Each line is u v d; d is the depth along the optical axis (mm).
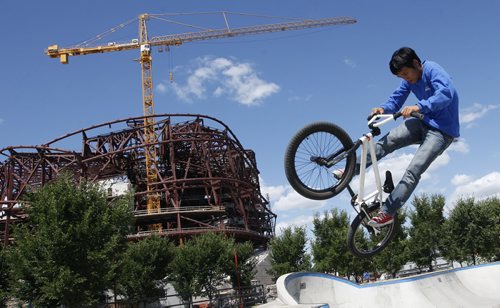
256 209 99750
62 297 24422
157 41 126312
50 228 25234
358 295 28094
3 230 85875
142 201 94000
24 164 84062
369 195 5980
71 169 82625
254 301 41875
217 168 94500
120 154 86188
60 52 125750
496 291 33562
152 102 120188
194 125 88562
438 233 47000
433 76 5508
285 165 5980
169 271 42844
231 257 45719
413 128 5707
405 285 29297
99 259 25875
